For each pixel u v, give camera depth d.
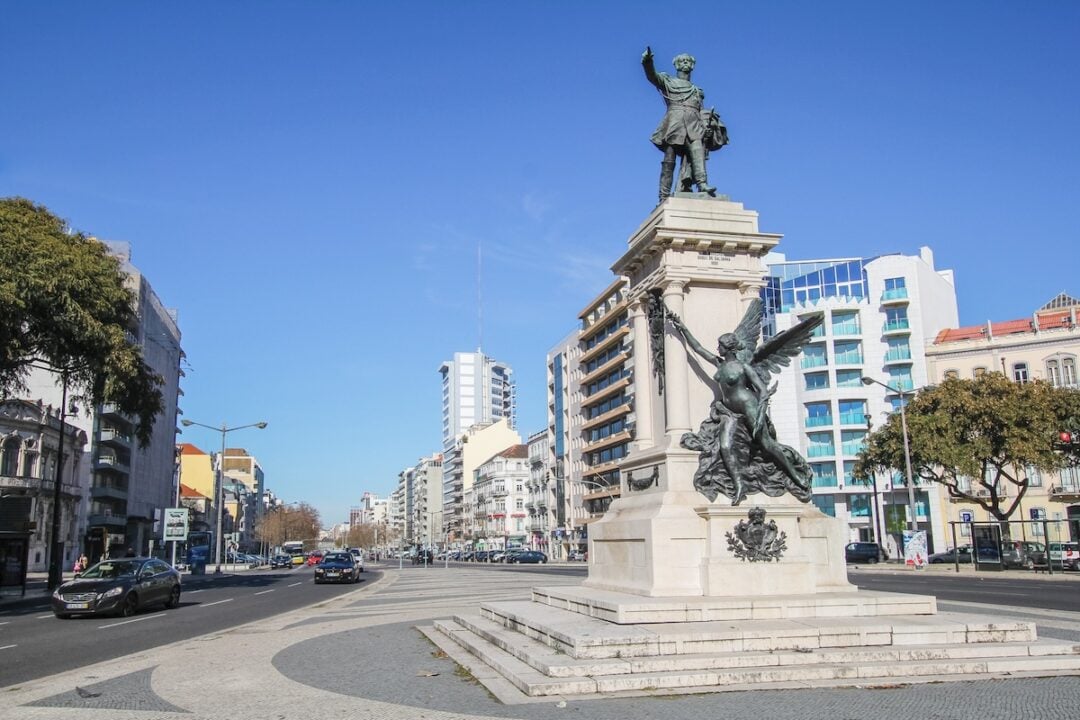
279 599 29.05
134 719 8.06
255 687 9.80
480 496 143.50
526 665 10.20
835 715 7.66
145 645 15.23
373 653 12.71
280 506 158.50
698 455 14.54
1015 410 41.97
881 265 73.00
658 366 15.83
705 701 8.34
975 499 46.31
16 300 24.62
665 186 16.64
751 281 15.68
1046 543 36.62
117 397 31.64
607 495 83.88
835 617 11.84
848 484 71.19
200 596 31.70
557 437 104.50
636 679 8.97
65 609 21.25
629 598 12.98
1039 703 8.10
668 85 16.77
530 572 53.31
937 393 45.59
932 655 9.99
